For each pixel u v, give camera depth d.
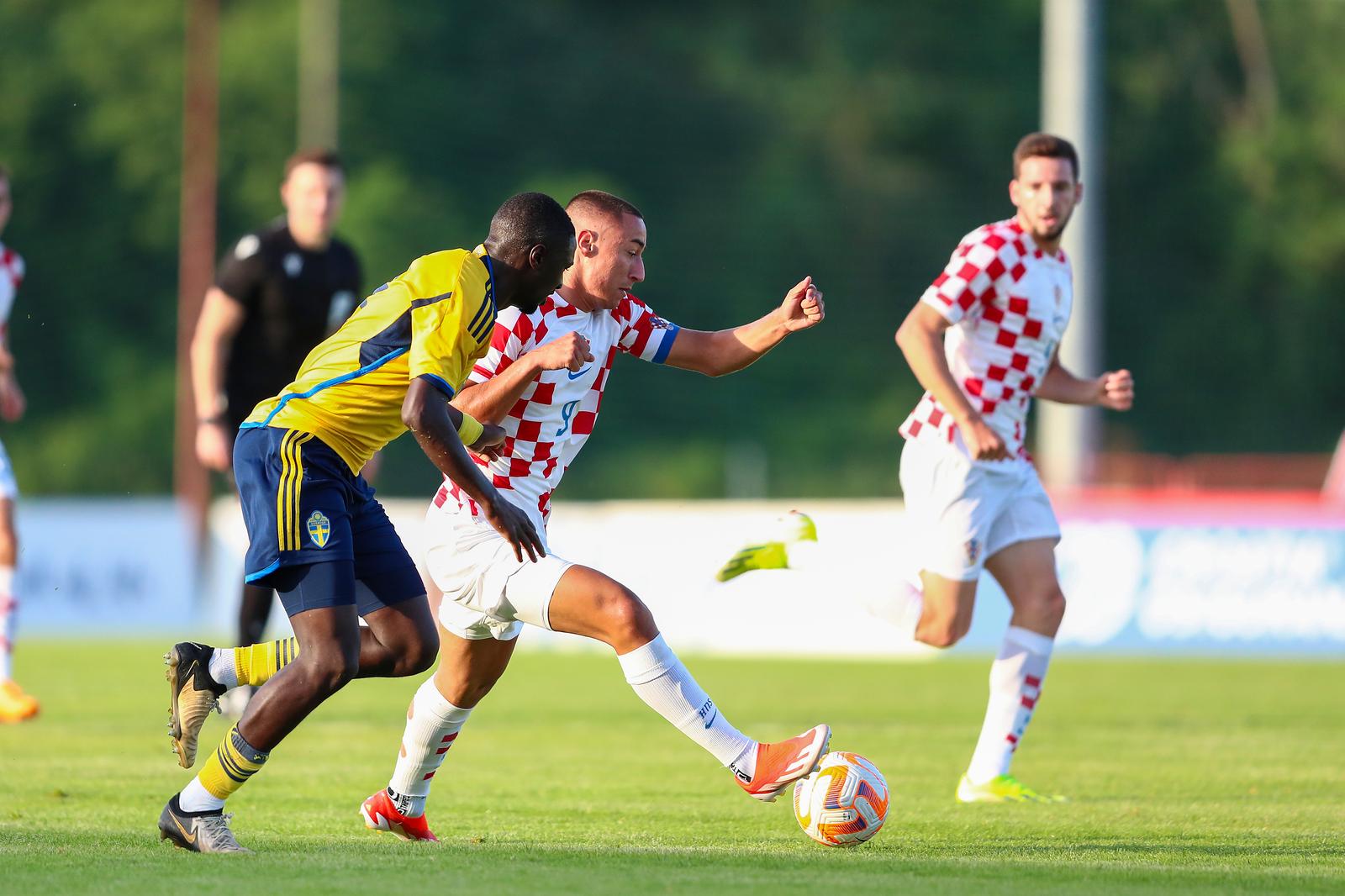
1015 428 24.27
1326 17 143.00
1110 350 141.12
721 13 157.88
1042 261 23.81
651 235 146.00
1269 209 141.88
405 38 144.50
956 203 149.88
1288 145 141.00
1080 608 57.19
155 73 142.50
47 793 22.47
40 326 137.50
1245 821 20.69
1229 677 48.75
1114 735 33.06
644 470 131.12
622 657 17.17
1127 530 57.38
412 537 63.62
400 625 17.94
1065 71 63.97
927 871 15.78
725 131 150.62
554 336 18.02
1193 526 57.47
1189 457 138.50
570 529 61.56
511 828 19.67
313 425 16.95
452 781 24.83
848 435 136.75
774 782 17.20
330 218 31.41
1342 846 18.41
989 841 18.69
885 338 144.00
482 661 18.12
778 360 140.00
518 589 17.36
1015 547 23.84
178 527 69.12
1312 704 40.28
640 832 19.31
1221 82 144.50
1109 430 136.75
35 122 140.12
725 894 14.15
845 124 151.38
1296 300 141.88
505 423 17.89
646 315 19.03
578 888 14.33
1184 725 35.12
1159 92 142.88
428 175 142.25
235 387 31.66
